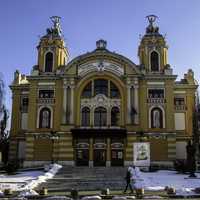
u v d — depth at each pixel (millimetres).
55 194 34031
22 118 68562
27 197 31469
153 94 63969
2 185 39562
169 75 64125
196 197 31203
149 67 65812
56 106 63781
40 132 62750
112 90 64625
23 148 67188
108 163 60844
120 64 64812
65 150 61438
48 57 67062
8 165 55031
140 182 41875
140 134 61438
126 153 60938
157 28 69125
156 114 63094
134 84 63781
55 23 69750
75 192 32188
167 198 30359
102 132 61156
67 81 64250
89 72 64750
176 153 65000
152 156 61156
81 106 63781
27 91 69750
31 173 52750
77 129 61156
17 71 71375
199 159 58312
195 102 66812
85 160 61406
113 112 63594
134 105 62875
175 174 51125
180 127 66625
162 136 62031
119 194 33906
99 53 65000
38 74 65375
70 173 52156
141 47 67875
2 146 67625
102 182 43844
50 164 58125
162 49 66938
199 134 60656
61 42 67938
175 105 67812
